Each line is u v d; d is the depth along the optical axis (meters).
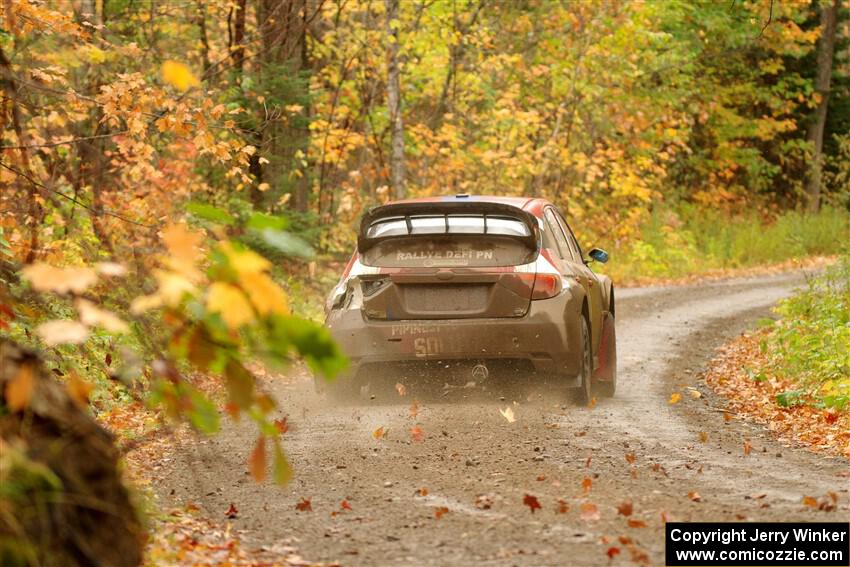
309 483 9.85
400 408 13.73
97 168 11.40
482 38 35.69
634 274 42.50
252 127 24.20
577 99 38.78
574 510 8.65
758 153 59.88
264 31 26.50
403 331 13.74
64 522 4.85
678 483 9.69
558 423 12.79
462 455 10.91
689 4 50.75
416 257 13.86
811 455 11.30
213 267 4.33
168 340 4.80
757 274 44.78
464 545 7.64
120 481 5.22
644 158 40.59
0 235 10.67
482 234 13.77
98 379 13.46
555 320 13.66
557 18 38.16
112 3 24.08
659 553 7.39
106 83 17.36
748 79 60.28
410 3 32.53
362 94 34.53
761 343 20.28
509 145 35.28
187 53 26.56
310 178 32.69
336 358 4.36
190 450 11.45
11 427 4.98
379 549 7.59
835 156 62.66
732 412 14.38
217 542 7.80
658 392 16.27
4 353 5.13
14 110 8.51
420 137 34.78
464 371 14.16
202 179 22.59
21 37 12.17
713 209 56.66
